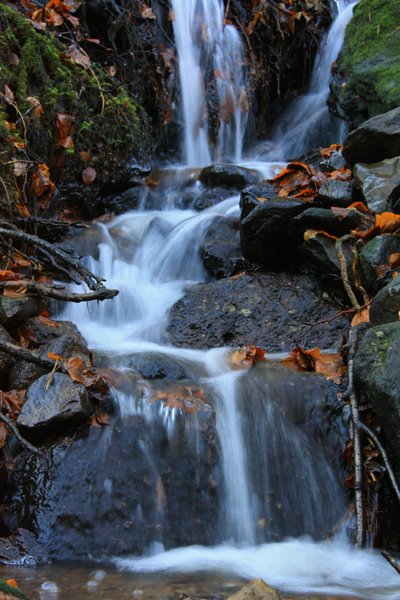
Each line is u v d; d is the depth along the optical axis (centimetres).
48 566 272
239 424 327
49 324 394
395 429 303
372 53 645
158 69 719
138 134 628
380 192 441
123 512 295
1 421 321
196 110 752
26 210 480
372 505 314
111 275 511
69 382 320
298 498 317
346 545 305
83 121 579
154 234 541
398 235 420
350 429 337
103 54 687
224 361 378
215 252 495
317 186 495
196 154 752
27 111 519
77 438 310
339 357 375
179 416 319
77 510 290
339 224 439
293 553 292
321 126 773
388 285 353
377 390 308
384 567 283
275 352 410
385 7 669
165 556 287
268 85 824
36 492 295
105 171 596
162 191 613
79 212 581
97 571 266
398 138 454
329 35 835
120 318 461
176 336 426
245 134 796
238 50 799
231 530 305
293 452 326
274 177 556
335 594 249
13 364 348
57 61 570
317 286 448
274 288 447
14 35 546
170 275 514
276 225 458
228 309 436
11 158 478
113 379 337
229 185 595
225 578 261
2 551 277
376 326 330
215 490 309
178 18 752
